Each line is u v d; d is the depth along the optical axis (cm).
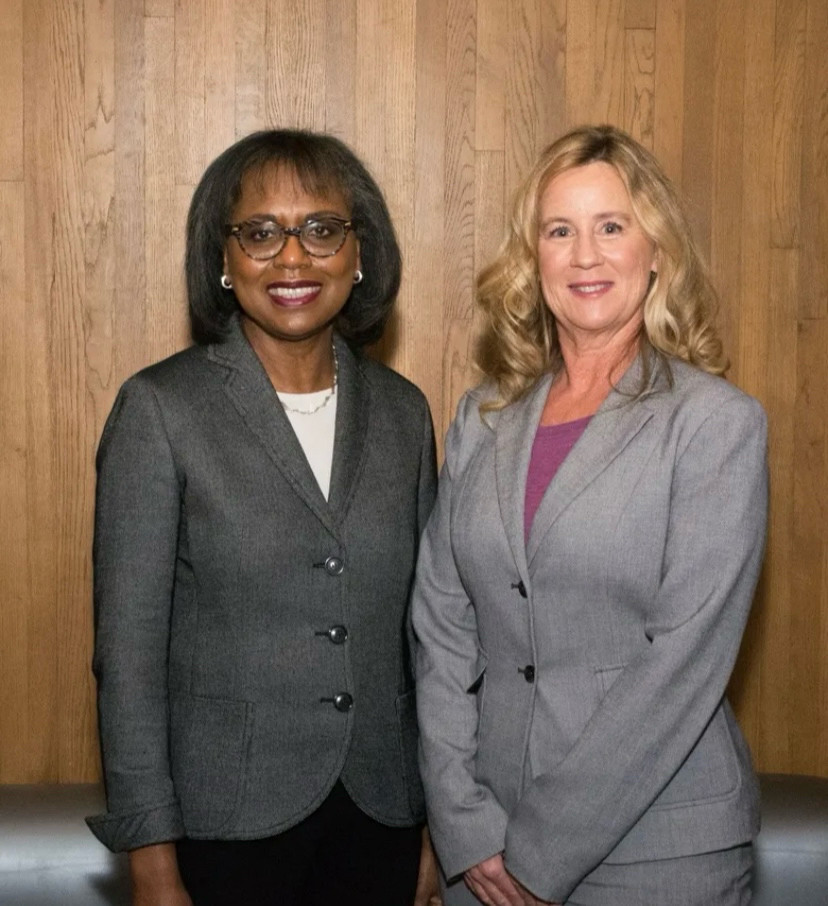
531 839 181
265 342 202
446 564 203
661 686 177
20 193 297
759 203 308
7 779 307
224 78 299
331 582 192
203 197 201
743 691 317
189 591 193
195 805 188
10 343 300
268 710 189
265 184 196
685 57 305
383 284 212
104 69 296
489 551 193
